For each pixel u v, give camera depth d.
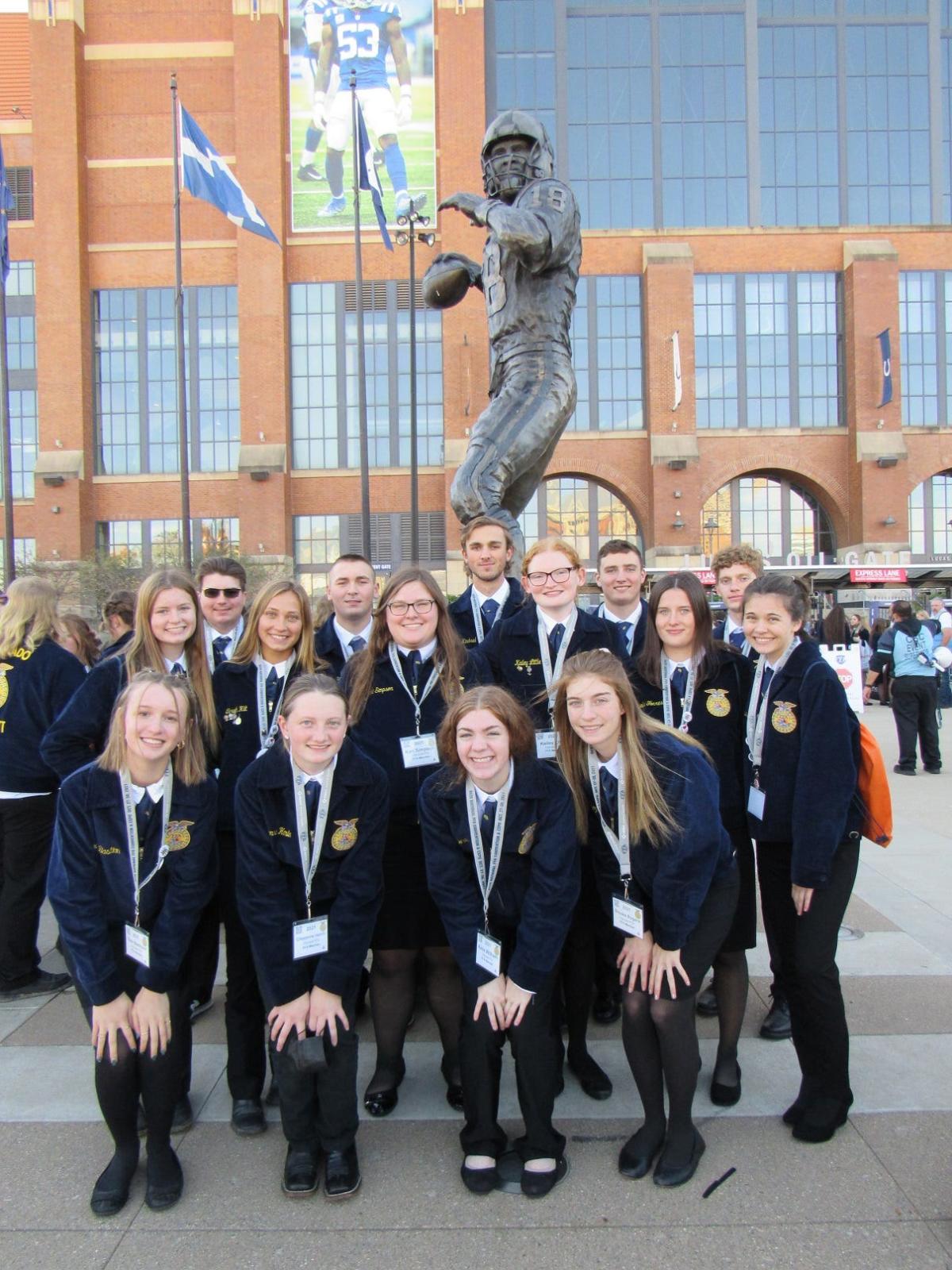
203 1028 3.75
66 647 5.42
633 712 2.62
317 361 33.28
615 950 2.87
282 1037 2.54
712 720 3.19
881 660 10.55
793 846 2.76
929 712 9.57
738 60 33.94
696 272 33.62
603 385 33.50
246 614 3.63
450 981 3.03
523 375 5.16
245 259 32.16
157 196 33.06
